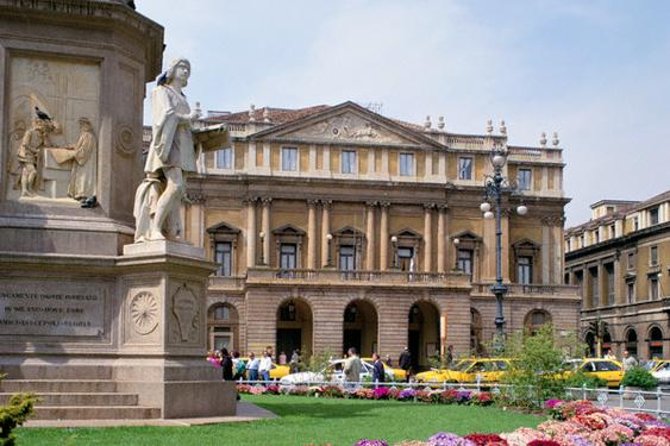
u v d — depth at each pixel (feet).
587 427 38.50
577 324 253.65
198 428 40.88
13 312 46.26
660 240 265.54
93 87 50.03
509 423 51.08
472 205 255.09
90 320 47.16
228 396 47.62
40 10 48.80
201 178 238.07
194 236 238.48
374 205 247.50
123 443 35.63
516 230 259.39
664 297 260.21
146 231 47.60
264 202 241.55
